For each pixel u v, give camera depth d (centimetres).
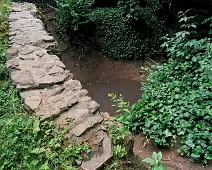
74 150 241
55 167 231
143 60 760
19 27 499
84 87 677
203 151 308
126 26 752
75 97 304
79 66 738
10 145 244
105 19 763
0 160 234
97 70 739
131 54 757
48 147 247
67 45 753
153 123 368
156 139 353
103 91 648
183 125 343
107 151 247
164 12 781
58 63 378
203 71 398
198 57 424
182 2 726
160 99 406
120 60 764
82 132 256
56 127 266
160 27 771
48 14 778
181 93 398
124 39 757
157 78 459
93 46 771
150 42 764
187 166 309
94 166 232
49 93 312
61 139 253
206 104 349
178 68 450
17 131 255
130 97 606
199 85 395
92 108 291
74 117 276
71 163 235
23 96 306
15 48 418
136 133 390
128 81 692
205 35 597
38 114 278
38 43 440
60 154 240
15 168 229
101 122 278
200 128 328
